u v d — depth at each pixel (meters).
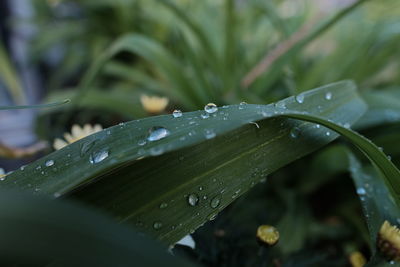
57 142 0.28
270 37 0.66
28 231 0.17
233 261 0.27
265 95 0.49
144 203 0.21
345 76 0.51
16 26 0.85
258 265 0.27
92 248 0.17
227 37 0.49
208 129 0.20
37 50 0.82
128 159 0.20
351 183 0.41
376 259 0.22
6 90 0.78
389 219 0.24
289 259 0.29
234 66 0.51
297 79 0.52
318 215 0.41
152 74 0.74
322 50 0.68
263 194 0.42
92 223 0.17
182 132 0.21
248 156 0.22
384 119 0.37
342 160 0.35
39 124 0.54
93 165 0.21
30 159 0.52
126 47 0.48
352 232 0.37
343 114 0.25
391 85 0.55
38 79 0.92
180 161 0.22
